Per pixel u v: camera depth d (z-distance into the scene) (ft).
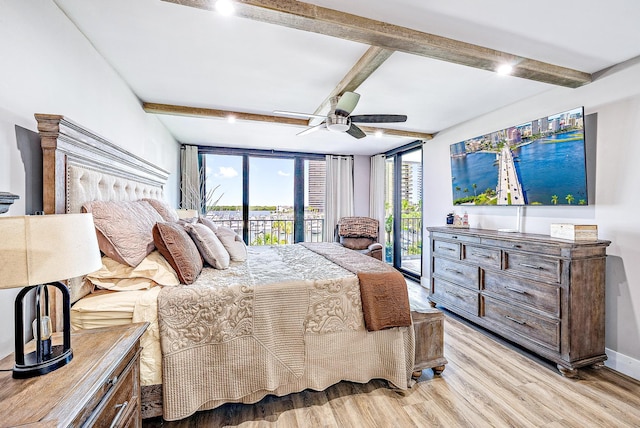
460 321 10.56
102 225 5.35
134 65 7.18
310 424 5.50
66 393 2.73
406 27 5.64
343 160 19.38
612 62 7.14
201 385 5.32
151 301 5.15
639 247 6.92
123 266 5.51
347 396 6.34
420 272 15.42
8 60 3.92
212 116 10.45
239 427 5.42
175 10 5.18
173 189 14.34
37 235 2.80
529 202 9.26
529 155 9.12
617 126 7.27
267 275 6.63
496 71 7.03
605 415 5.72
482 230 10.59
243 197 17.58
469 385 6.72
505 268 8.60
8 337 3.86
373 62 6.56
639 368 6.87
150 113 10.18
